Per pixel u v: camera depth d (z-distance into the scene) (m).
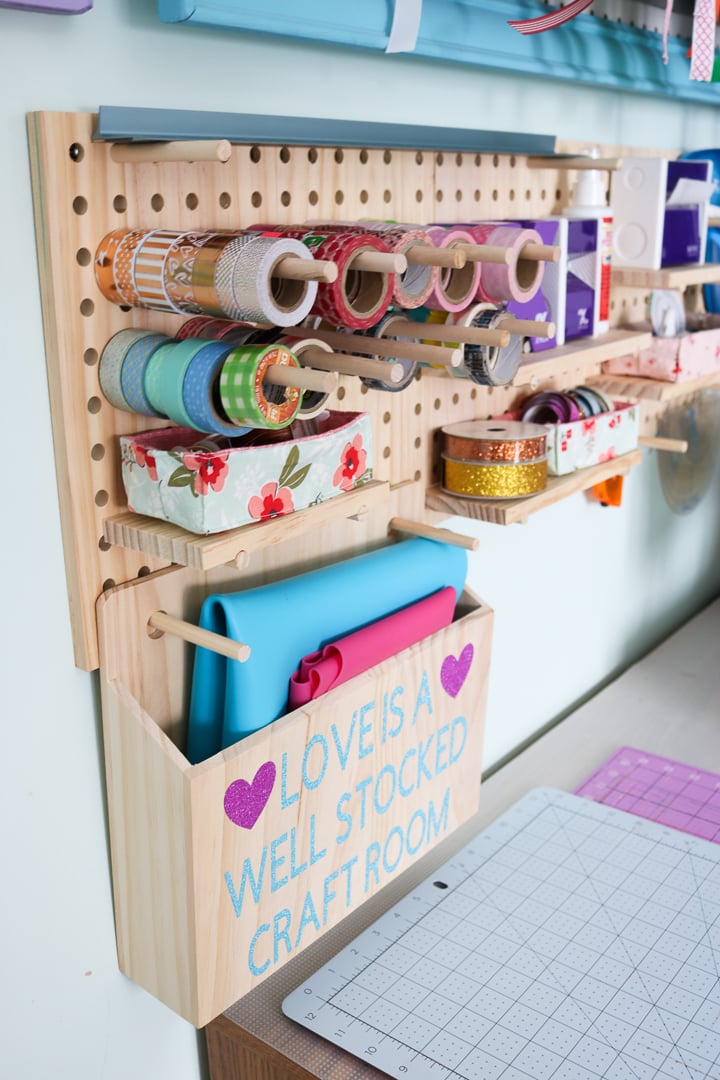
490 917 0.98
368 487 0.76
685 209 1.25
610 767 1.29
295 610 0.79
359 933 0.97
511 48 0.96
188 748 0.79
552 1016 0.86
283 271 0.59
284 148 0.79
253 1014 0.87
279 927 0.79
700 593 1.99
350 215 0.86
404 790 0.91
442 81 0.97
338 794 0.82
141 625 0.75
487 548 1.23
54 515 0.70
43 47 0.62
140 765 0.72
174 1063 0.90
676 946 0.94
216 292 0.60
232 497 0.66
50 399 0.67
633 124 1.34
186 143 0.61
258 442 0.74
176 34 0.70
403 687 0.86
